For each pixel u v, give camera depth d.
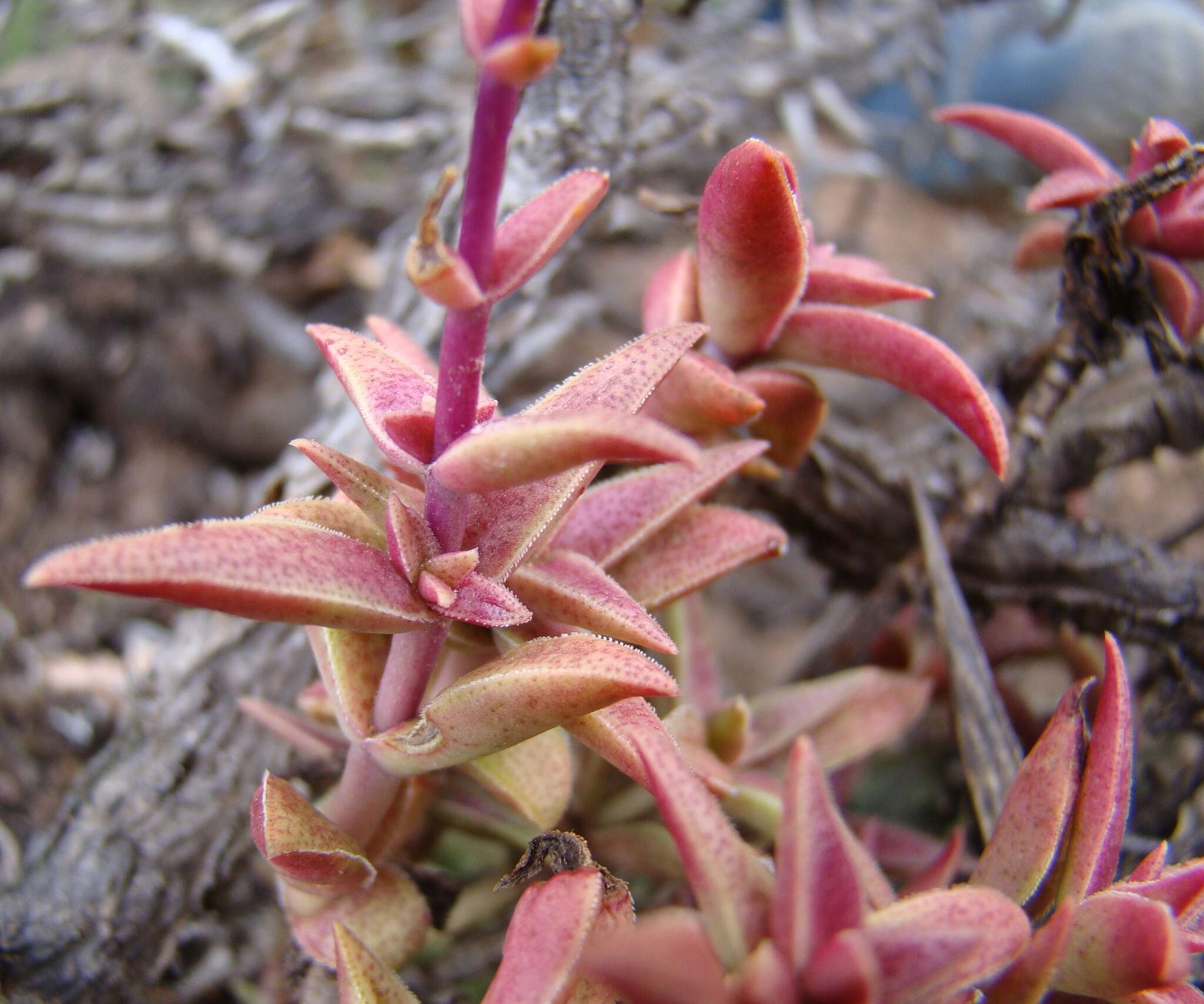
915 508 0.15
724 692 0.21
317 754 0.12
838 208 0.29
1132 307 0.12
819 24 0.26
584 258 0.24
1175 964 0.07
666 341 0.08
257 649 0.14
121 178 0.24
